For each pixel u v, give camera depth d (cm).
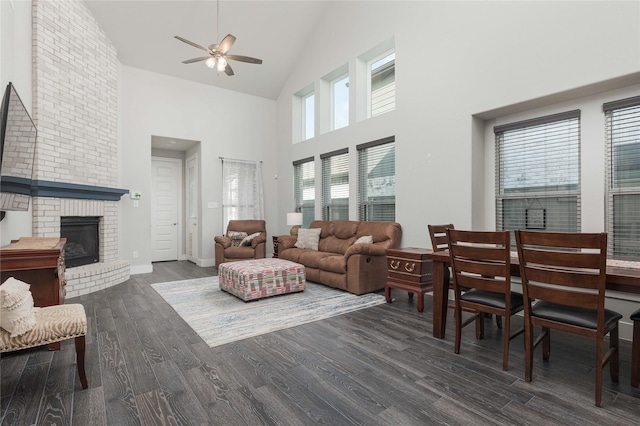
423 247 427
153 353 242
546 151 340
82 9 455
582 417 164
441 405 175
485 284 227
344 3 555
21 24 343
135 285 477
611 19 274
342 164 579
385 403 177
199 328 294
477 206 382
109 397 183
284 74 700
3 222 289
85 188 438
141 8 500
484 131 390
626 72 266
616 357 198
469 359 231
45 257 250
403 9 454
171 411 170
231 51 611
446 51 399
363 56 532
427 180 422
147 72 599
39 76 382
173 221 759
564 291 187
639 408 172
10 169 266
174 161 763
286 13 579
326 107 626
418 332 285
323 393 187
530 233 198
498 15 349
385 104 529
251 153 725
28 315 183
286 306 363
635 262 227
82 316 198
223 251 601
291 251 540
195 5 519
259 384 197
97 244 493
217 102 679
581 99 314
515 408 172
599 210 301
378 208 513
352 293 417
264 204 742
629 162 286
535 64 320
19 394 187
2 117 245
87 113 462
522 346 254
